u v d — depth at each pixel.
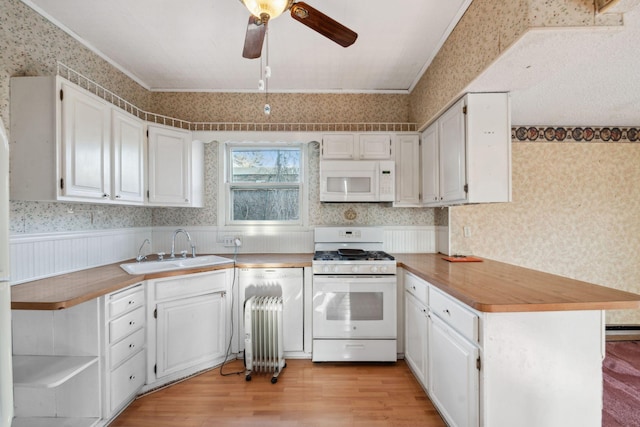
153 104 2.92
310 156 2.93
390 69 2.57
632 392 1.96
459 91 1.89
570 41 1.33
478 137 1.87
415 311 2.08
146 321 1.94
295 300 2.37
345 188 2.55
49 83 1.58
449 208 2.77
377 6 1.78
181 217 2.89
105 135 1.91
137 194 2.21
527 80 1.72
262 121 2.96
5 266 0.91
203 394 1.94
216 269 2.25
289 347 2.37
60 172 1.60
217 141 2.80
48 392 1.60
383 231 2.89
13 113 1.59
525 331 1.27
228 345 2.36
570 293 1.37
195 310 2.15
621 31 1.26
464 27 1.82
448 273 1.88
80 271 2.02
